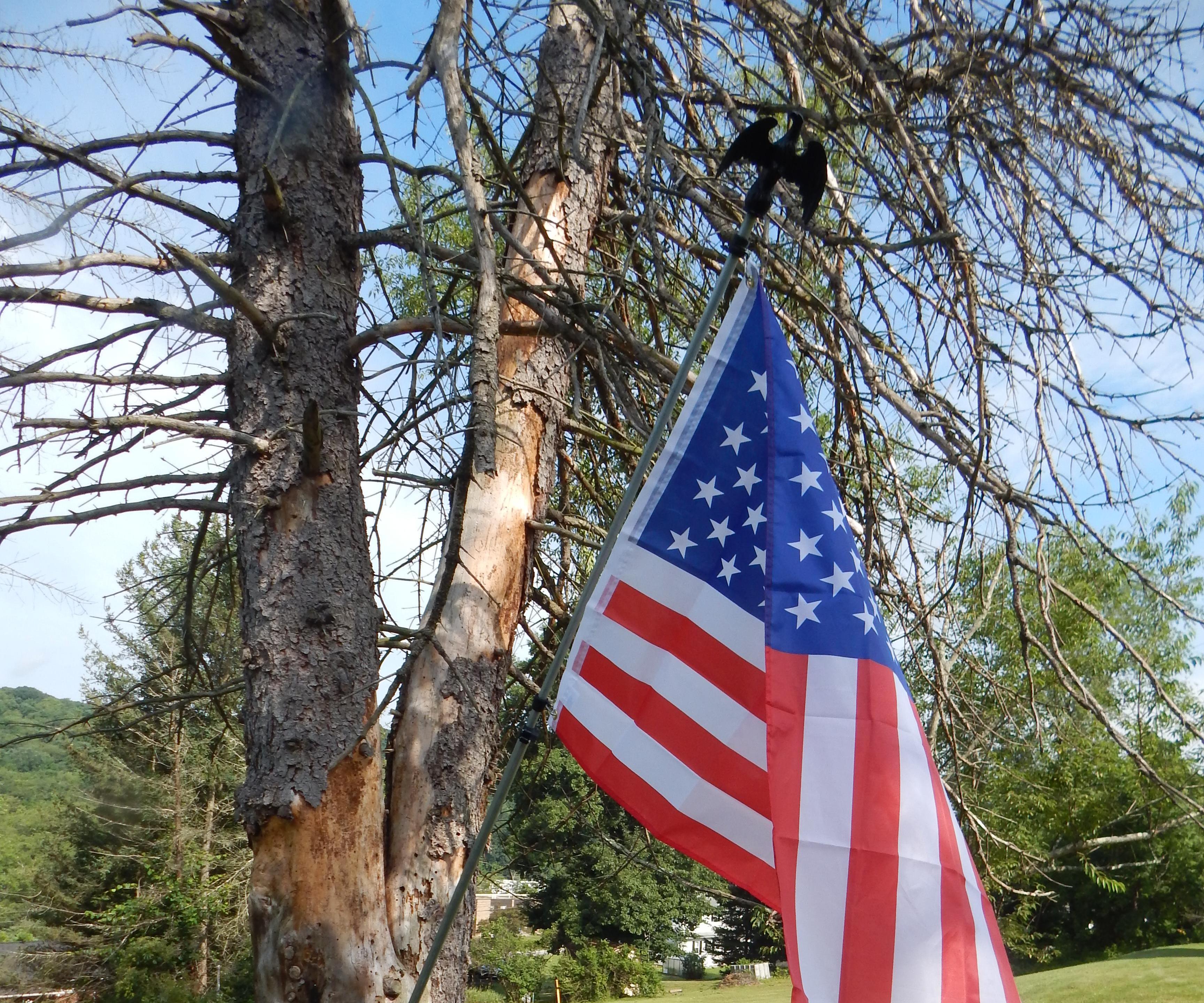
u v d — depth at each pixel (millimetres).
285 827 3033
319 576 3285
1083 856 6340
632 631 2877
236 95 3793
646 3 3545
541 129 4785
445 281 5469
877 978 2443
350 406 3590
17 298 3203
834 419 4832
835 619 2799
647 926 30312
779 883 2541
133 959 14648
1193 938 18750
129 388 3764
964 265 3775
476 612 3834
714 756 2826
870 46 3576
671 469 3000
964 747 5367
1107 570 4805
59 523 3102
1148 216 3637
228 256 3650
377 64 3383
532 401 4312
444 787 3529
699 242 4844
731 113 3932
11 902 16891
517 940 29594
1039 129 3652
